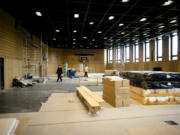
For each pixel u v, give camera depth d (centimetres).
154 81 370
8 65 624
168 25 818
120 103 345
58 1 503
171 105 361
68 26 842
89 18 694
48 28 886
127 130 217
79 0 496
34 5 540
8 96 455
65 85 744
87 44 1611
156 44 1246
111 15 653
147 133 207
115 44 1600
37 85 736
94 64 2089
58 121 250
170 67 1056
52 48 1831
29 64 950
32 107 334
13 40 682
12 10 593
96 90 599
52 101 392
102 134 204
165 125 237
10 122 167
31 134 201
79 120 256
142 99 370
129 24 800
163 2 511
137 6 548
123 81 348
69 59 2017
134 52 1567
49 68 1756
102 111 310
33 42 1053
